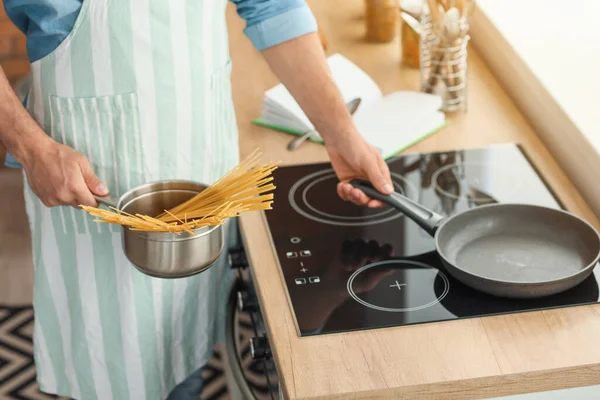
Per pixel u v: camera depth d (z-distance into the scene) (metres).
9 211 3.73
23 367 3.06
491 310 1.54
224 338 2.07
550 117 2.06
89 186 1.69
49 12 1.70
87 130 1.79
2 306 3.34
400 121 2.15
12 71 3.84
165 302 1.95
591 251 1.63
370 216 1.84
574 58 2.20
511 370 1.40
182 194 1.64
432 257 1.70
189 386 2.21
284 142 2.15
